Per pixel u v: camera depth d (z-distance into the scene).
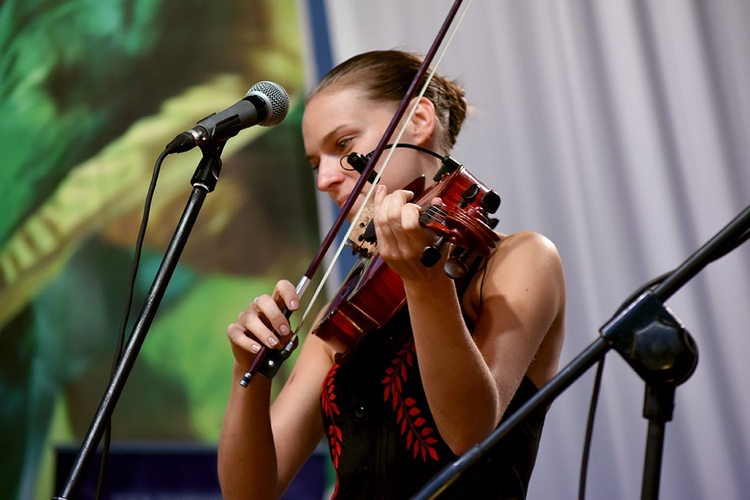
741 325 7.78
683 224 8.05
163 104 8.13
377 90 4.50
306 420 4.61
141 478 7.48
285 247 7.95
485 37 8.39
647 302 2.68
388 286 3.93
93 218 7.97
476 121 8.22
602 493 7.69
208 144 3.87
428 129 4.49
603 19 8.37
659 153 8.14
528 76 8.33
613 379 7.86
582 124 8.23
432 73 4.37
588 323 7.95
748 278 7.83
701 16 8.27
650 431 2.65
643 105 8.21
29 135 8.09
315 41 8.33
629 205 8.11
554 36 8.38
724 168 8.05
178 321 7.80
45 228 7.96
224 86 8.16
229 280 7.88
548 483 7.73
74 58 8.18
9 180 8.02
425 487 2.67
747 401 7.71
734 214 8.00
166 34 8.21
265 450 4.20
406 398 3.92
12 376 7.73
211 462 7.64
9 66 8.17
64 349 7.79
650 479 2.62
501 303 3.84
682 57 8.23
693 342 2.64
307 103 4.60
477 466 2.66
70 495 3.29
